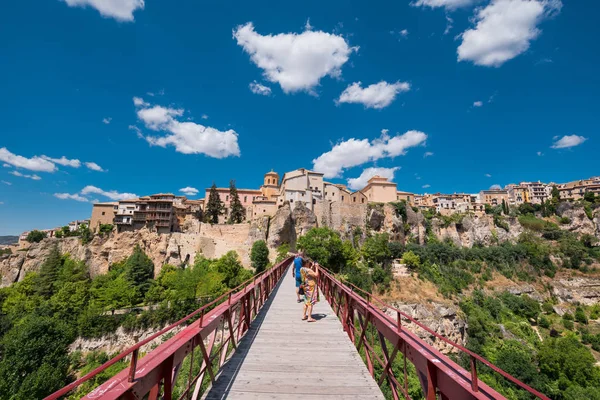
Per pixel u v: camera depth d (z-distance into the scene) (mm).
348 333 7957
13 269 53688
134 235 57031
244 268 53625
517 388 29844
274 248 56719
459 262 62906
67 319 36219
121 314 37625
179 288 41312
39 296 44031
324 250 44938
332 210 65688
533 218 90250
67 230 65688
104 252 55562
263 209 67812
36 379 22156
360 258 55062
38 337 25719
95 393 2438
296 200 64500
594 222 83312
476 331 40156
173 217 63375
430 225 76688
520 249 70938
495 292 54438
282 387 5043
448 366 3227
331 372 5688
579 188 97562
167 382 3422
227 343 6137
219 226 59344
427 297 44594
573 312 53500
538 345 39812
